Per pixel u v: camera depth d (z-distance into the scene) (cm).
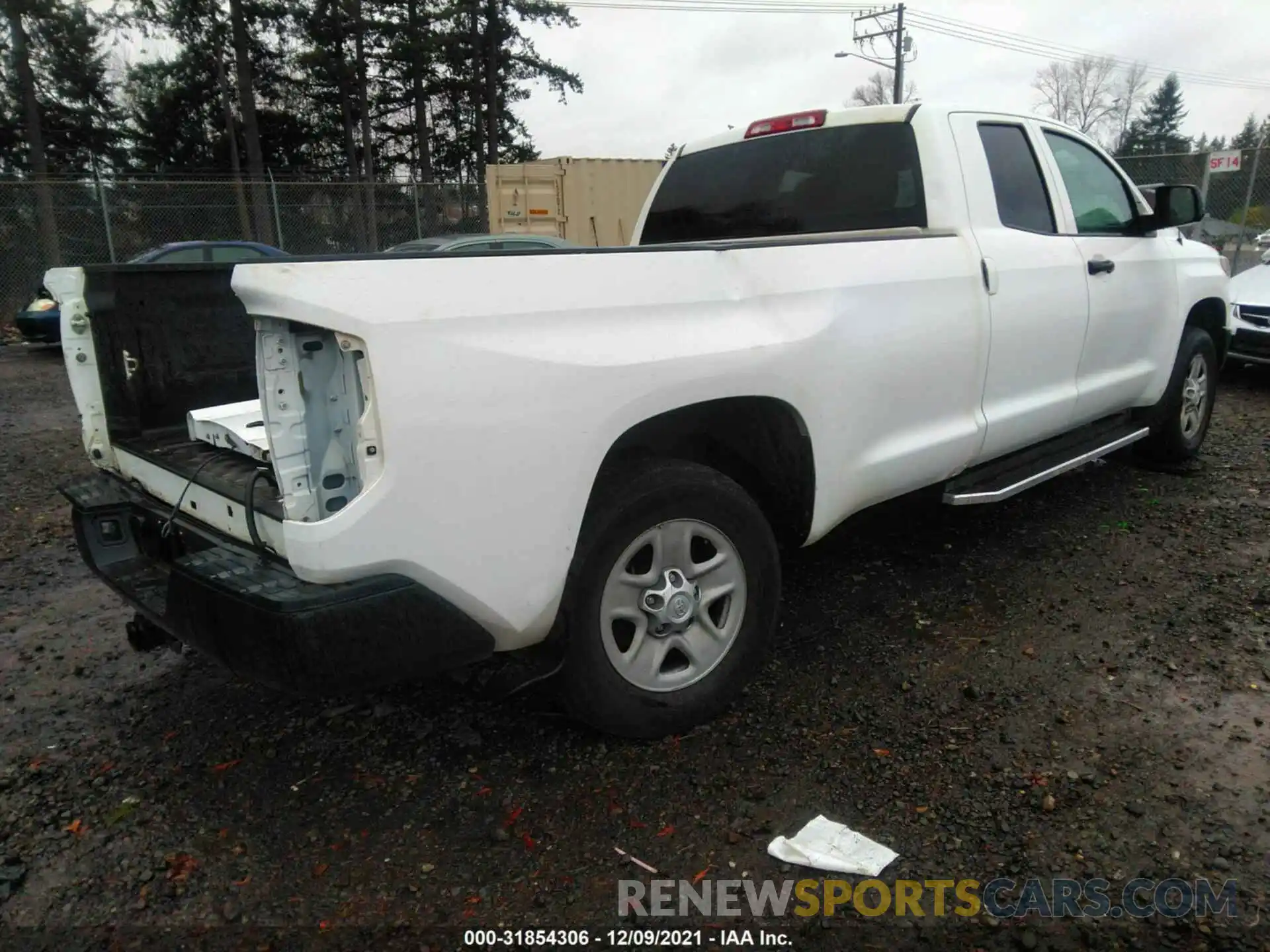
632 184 1739
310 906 230
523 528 239
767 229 436
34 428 830
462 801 268
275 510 239
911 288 337
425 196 1895
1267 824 245
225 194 1775
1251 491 525
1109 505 508
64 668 359
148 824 263
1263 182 1510
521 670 263
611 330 253
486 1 3116
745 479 330
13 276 1653
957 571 425
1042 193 426
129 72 3056
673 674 291
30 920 227
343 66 3073
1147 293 478
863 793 265
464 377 223
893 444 341
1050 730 292
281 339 212
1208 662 330
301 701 329
